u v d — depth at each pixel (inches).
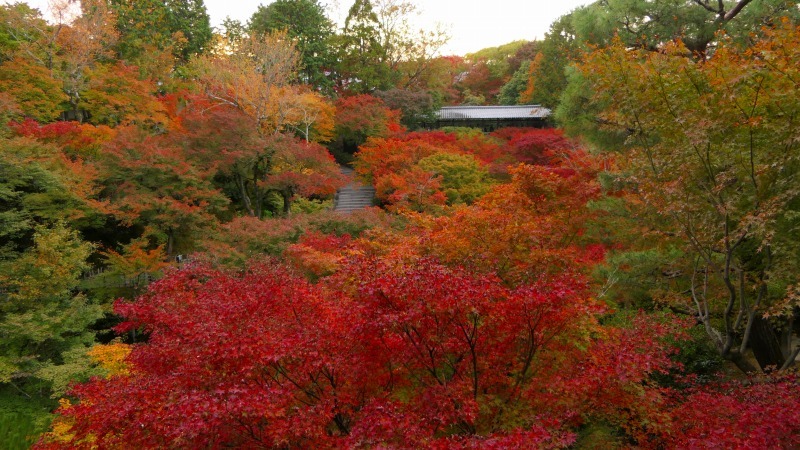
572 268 333.7
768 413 205.6
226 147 835.4
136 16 1395.2
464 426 241.3
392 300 213.2
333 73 1808.6
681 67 323.9
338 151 1545.3
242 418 197.3
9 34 1022.4
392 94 1578.5
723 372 418.0
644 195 341.1
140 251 638.5
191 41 1689.2
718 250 319.3
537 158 1099.9
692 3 613.3
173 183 735.1
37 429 475.8
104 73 1085.8
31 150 658.2
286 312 259.9
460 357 258.1
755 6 551.8
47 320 538.6
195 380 213.5
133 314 282.2
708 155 296.5
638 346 260.8
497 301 249.9
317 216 730.2
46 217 641.6
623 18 645.3
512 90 2148.1
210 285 317.1
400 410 212.7
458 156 1020.5
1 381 521.0
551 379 239.3
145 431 204.4
